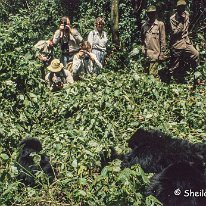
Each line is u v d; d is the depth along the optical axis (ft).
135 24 31.71
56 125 18.66
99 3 33.01
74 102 19.71
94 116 18.12
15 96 19.27
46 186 13.88
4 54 19.56
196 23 31.55
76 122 18.86
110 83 20.83
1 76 19.38
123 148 16.25
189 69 27.68
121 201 12.25
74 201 13.24
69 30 26.73
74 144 15.96
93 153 15.31
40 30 36.60
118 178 12.14
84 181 13.24
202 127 18.57
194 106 19.66
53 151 16.26
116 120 19.01
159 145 13.89
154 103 19.85
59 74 25.18
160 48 27.17
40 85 19.89
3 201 12.98
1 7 42.39
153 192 12.76
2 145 16.81
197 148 13.66
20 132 17.89
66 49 26.86
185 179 12.77
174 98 20.39
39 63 21.26
